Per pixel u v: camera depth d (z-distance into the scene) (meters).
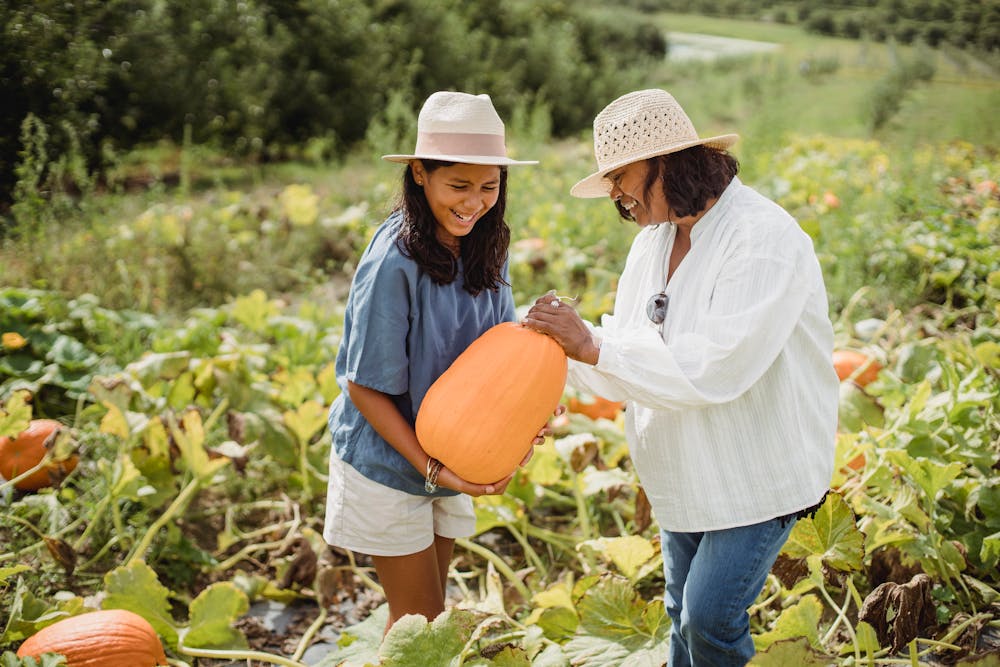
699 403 2.27
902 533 3.26
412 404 2.66
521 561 3.97
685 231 2.48
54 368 4.82
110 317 5.29
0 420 3.79
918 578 2.76
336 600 3.71
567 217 7.92
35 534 3.84
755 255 2.26
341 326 5.65
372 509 2.72
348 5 16.41
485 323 2.77
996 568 3.44
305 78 15.28
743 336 2.22
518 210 8.25
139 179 12.25
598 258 7.28
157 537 3.93
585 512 3.84
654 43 36.94
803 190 8.31
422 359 2.60
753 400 2.35
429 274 2.53
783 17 54.50
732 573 2.39
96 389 4.09
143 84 12.72
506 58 21.42
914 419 3.64
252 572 3.91
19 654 2.82
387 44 17.09
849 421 3.93
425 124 2.47
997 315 5.03
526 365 2.47
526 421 2.49
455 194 2.45
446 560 3.05
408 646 2.46
